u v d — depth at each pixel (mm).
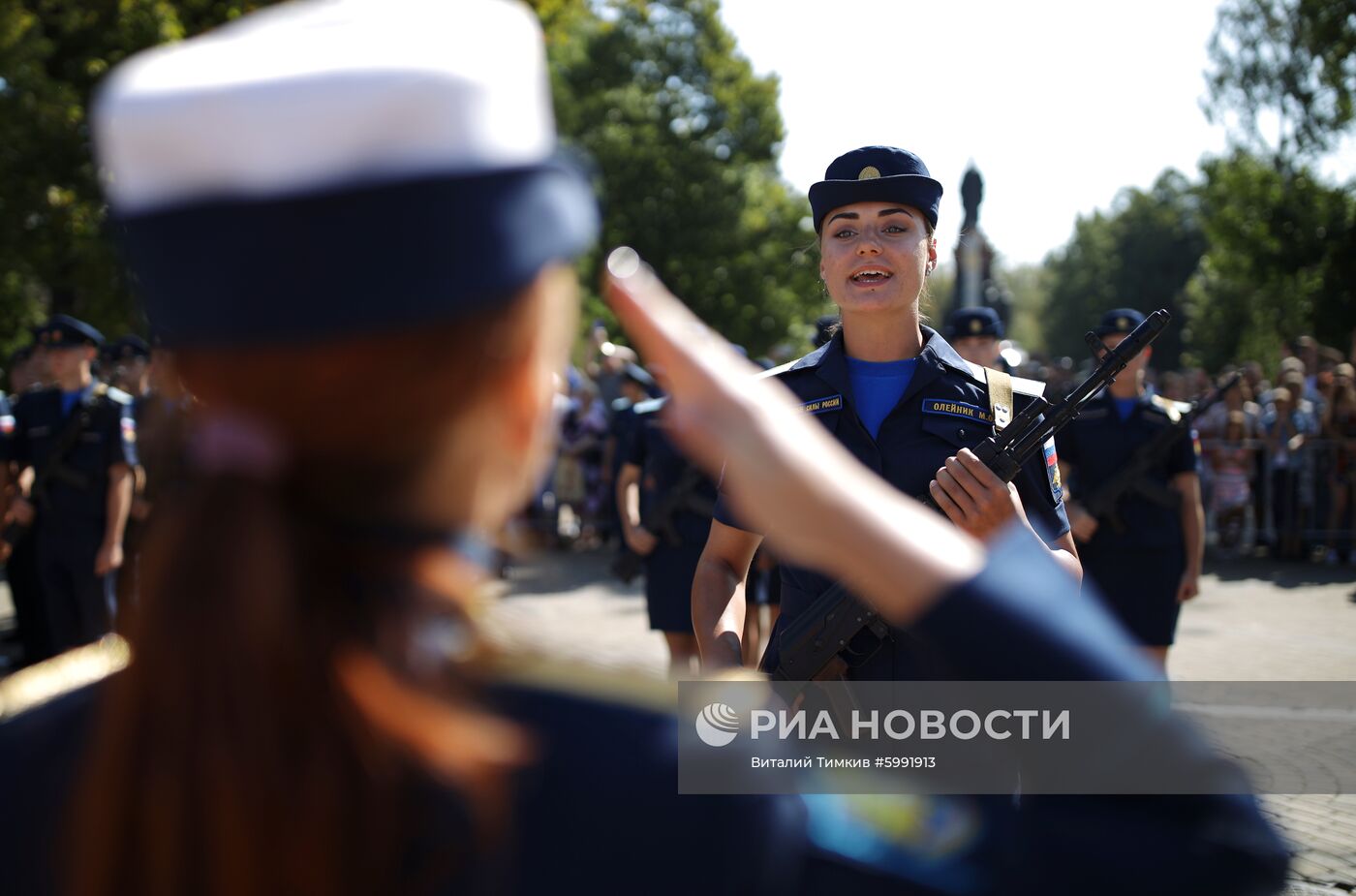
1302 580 11086
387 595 715
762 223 36562
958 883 795
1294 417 12383
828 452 774
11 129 14047
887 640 2191
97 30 15406
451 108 671
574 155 768
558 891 742
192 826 655
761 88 37625
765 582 5820
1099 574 5449
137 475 6809
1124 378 5512
